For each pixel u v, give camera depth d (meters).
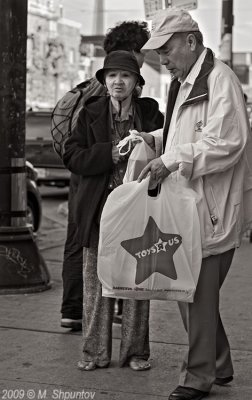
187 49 4.16
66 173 16.58
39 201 10.73
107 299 4.78
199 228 4.10
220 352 4.50
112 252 4.19
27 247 7.16
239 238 4.26
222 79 4.11
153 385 4.55
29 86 53.03
